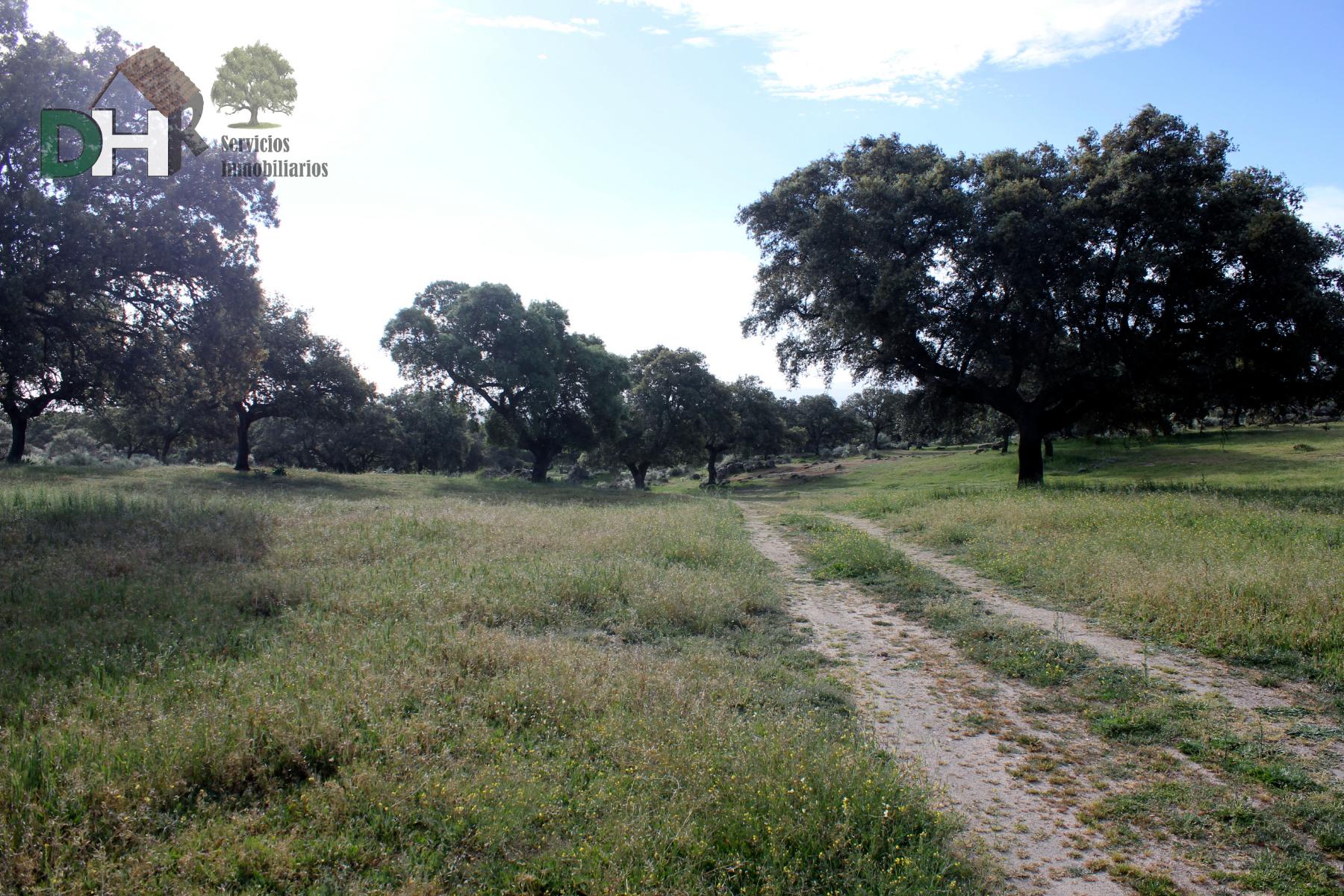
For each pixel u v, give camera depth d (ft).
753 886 11.23
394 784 13.33
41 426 204.13
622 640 24.39
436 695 17.54
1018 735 17.42
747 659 22.52
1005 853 12.65
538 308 135.23
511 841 12.08
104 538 36.14
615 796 13.24
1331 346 62.03
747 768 13.93
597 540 41.39
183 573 29.63
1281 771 15.33
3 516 39.45
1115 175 66.64
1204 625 24.31
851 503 79.82
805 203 80.69
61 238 49.37
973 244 68.33
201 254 54.70
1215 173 65.77
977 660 22.86
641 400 170.19
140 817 12.06
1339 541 36.45
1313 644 22.12
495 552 37.01
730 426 181.16
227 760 13.65
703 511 66.64
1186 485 71.61
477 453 264.31
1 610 23.03
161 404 77.82
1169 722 17.81
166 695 16.56
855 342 82.02
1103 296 68.85
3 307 47.73
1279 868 12.15
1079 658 22.50
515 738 15.90
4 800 11.99
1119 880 11.89
